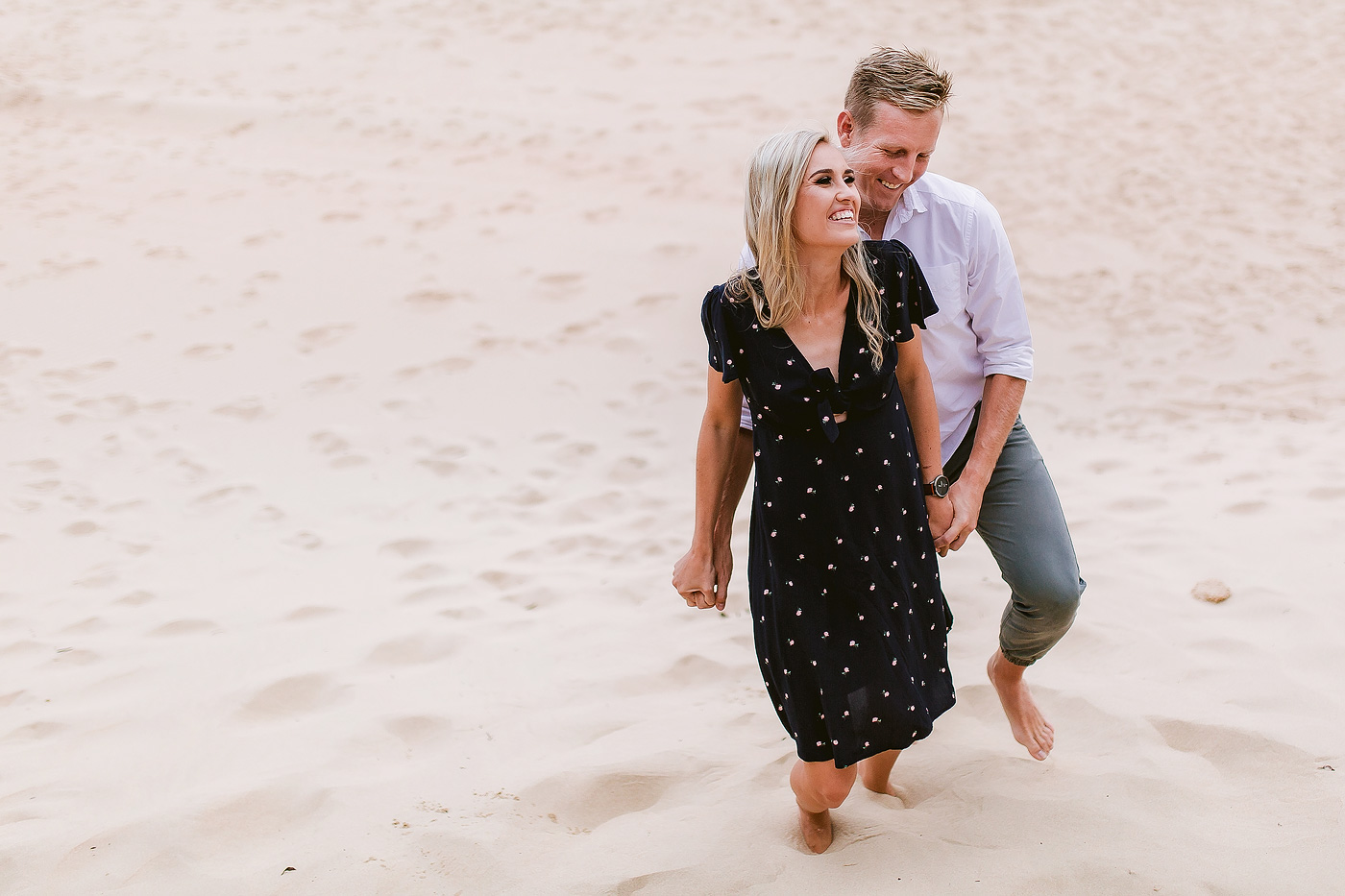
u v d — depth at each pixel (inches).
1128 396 261.4
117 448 239.6
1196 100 462.9
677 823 98.7
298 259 340.8
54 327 300.2
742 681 130.3
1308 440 218.2
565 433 247.4
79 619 159.5
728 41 527.5
